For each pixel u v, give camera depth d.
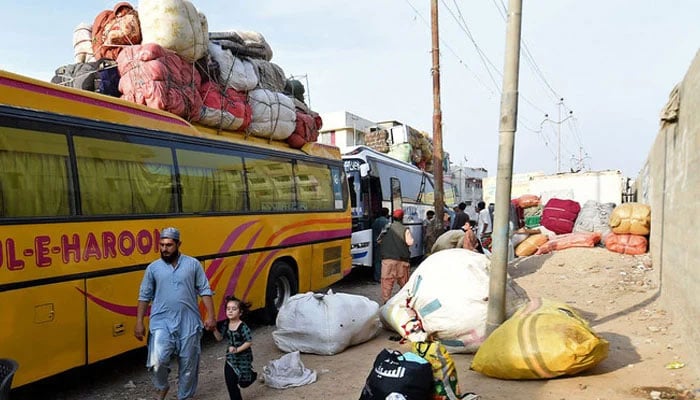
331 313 7.05
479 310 6.73
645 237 12.94
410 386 4.33
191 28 7.20
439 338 6.88
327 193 10.66
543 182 23.83
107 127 5.94
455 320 6.71
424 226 17.67
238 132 8.42
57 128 5.37
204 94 7.55
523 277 11.91
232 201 7.86
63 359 5.25
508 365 5.43
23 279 4.86
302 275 9.62
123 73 6.90
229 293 7.70
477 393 5.16
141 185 6.31
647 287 9.84
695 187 6.07
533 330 5.47
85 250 5.50
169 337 5.13
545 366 5.29
